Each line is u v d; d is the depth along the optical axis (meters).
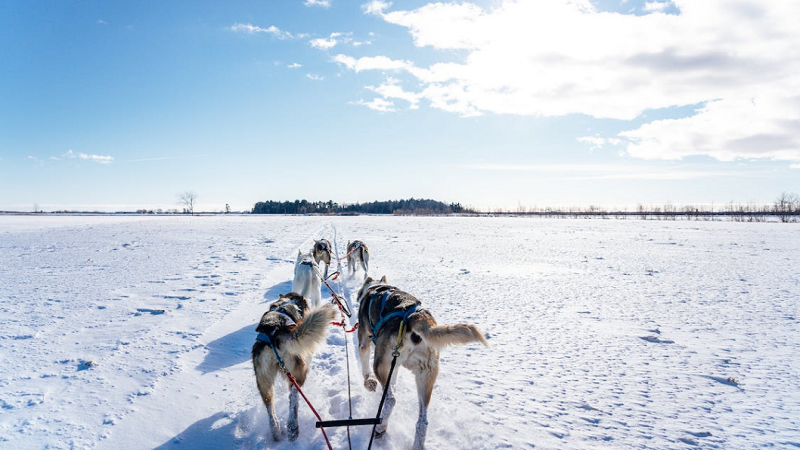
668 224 52.78
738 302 10.02
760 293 11.05
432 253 19.66
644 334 7.43
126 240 23.45
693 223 56.06
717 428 4.24
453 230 38.66
